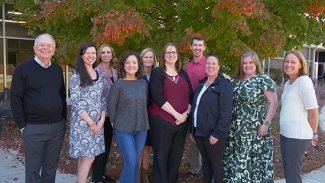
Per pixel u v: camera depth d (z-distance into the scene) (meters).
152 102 3.78
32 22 5.54
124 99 3.50
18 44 10.89
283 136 3.39
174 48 3.73
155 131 3.73
